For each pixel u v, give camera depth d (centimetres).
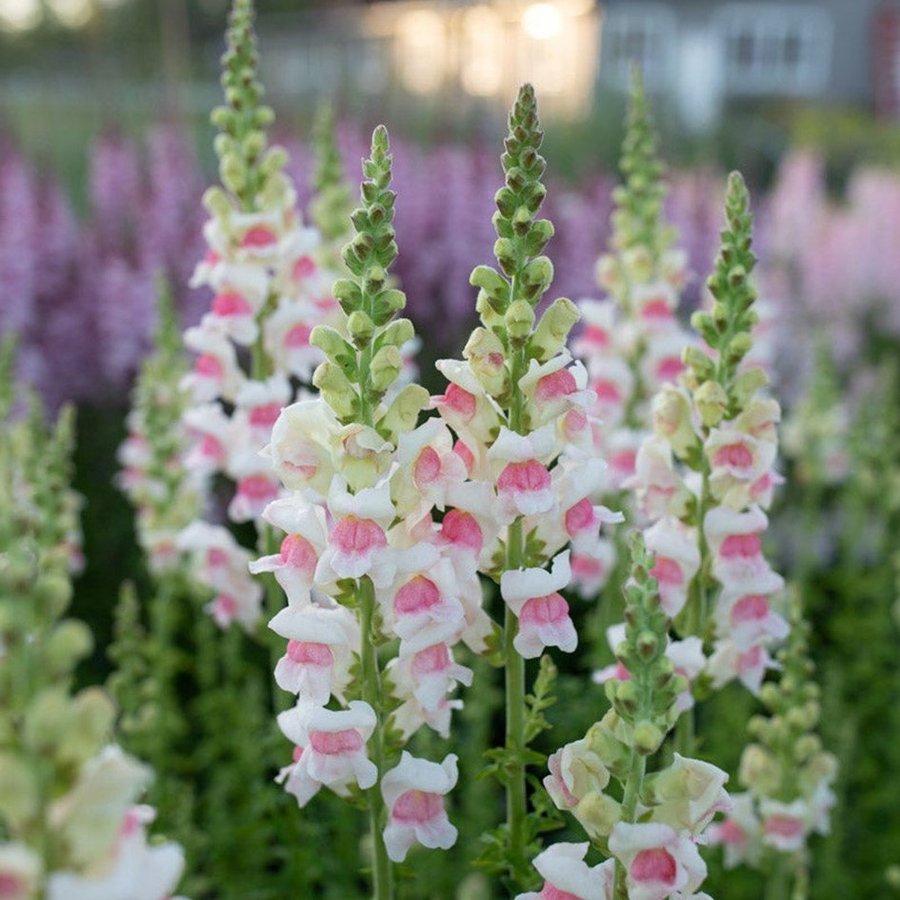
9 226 921
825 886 496
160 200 1057
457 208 1018
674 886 209
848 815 551
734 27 2980
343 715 240
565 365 254
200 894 469
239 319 395
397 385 477
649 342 485
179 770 552
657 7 2912
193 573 509
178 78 2014
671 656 296
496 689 474
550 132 1759
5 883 144
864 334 1267
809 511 697
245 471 395
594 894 215
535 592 251
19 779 147
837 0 3031
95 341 911
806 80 3077
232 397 411
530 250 248
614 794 320
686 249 1024
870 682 608
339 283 235
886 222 1270
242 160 404
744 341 307
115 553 748
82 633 151
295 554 247
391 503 232
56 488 383
